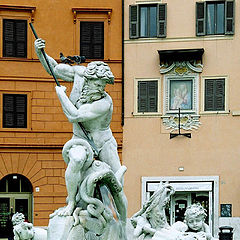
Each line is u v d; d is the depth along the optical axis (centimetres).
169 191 1286
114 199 1272
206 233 1209
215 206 4700
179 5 4906
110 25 4975
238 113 4788
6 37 4950
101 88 1260
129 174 4834
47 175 4872
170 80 4884
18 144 4862
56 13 5000
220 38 4850
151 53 4919
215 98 4831
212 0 4856
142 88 4906
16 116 4916
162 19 4909
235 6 4853
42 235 1666
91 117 1255
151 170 4822
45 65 1348
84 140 1235
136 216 1291
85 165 1230
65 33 4991
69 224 1191
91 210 1203
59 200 4850
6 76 4931
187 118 4828
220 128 4797
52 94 4947
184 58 4850
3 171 4838
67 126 4931
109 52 4962
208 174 4750
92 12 4991
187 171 4784
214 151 4772
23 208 4847
